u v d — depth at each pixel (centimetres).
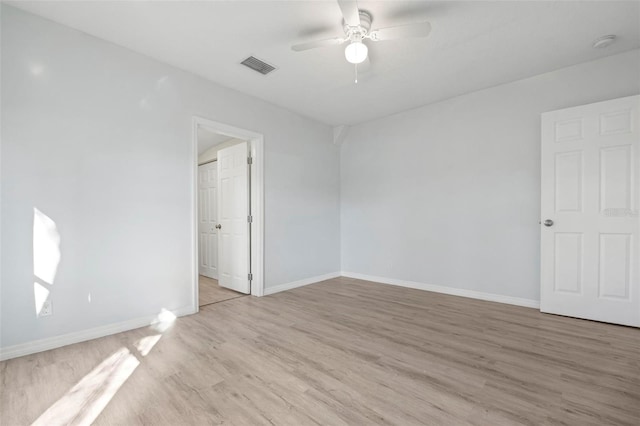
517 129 329
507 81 329
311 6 209
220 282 434
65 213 231
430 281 399
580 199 282
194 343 236
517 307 323
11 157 209
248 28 234
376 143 455
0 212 205
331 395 167
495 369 194
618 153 264
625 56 271
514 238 332
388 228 443
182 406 158
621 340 235
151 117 278
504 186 338
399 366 199
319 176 464
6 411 154
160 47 261
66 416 151
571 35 244
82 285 238
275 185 397
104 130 250
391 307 328
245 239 389
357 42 215
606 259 270
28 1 202
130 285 264
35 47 218
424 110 402
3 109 206
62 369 195
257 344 234
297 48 224
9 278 208
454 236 377
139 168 270
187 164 303
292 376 187
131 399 164
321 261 466
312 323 280
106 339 242
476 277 360
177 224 296
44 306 221
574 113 284
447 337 246
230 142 457
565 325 268
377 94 363
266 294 384
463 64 290
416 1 204
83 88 239
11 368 195
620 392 167
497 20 224
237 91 349
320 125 467
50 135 224
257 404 160
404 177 424
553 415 149
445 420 146
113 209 255
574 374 186
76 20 224
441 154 387
